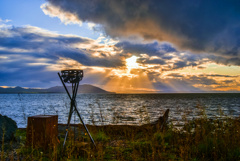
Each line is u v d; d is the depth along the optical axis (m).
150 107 44.56
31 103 67.19
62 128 7.37
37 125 4.57
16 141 5.49
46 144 4.54
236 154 4.04
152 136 5.54
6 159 3.88
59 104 59.72
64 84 4.53
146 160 3.84
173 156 4.05
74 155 4.17
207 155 4.24
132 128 6.86
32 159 3.79
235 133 4.94
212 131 5.45
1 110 38.75
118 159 3.94
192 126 6.11
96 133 6.43
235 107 45.00
